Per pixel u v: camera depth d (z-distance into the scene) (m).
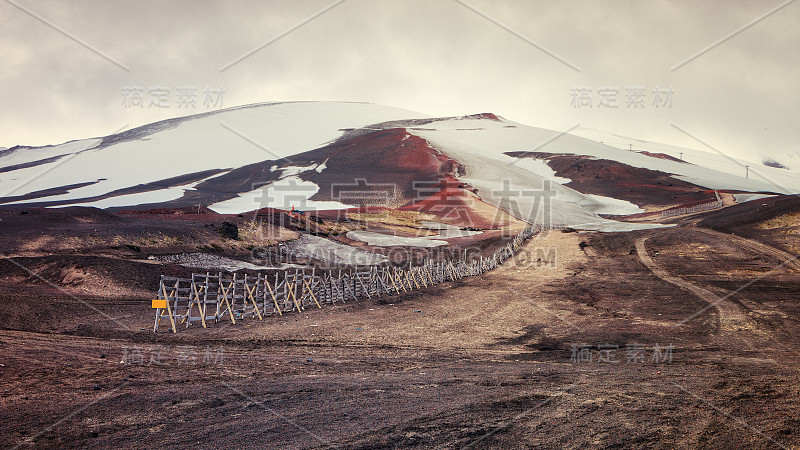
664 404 9.18
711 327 21.66
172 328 17.42
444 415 8.34
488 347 17.28
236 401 8.86
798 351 16.94
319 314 23.08
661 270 41.78
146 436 7.06
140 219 46.03
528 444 7.10
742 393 10.05
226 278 31.95
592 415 8.47
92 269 26.75
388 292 31.08
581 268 43.81
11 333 13.76
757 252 46.88
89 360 11.27
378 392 9.83
